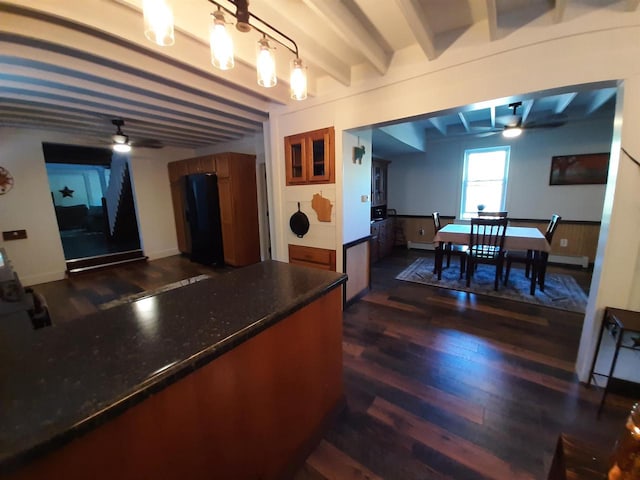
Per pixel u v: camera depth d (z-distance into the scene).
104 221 7.17
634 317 1.51
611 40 1.47
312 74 2.54
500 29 1.74
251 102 2.82
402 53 2.12
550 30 1.60
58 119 3.16
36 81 2.16
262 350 1.05
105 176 7.36
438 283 3.61
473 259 3.38
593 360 1.72
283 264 1.75
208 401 0.88
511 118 3.28
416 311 2.83
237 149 4.88
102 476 0.66
